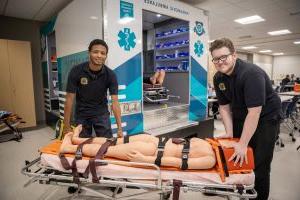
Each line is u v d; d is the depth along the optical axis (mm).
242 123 1886
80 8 3143
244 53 15008
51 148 1745
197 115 4090
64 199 2164
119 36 2740
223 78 1803
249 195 1361
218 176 1423
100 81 2238
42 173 1566
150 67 5258
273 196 2357
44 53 5543
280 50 13867
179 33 4117
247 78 1548
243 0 4547
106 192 2383
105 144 1689
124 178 1503
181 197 2318
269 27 7160
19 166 3146
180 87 4160
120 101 2828
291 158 3451
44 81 5855
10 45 5066
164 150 1587
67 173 1588
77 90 2289
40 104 6043
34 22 5730
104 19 2609
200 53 3982
